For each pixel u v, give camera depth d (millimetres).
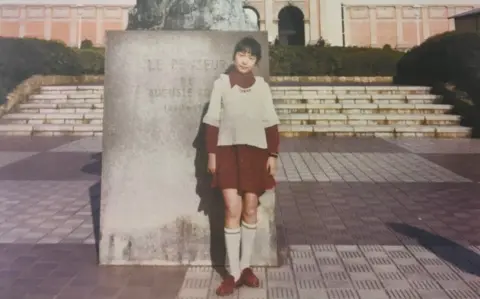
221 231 3705
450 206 5684
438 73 16500
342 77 24578
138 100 3703
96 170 8312
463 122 14023
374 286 3283
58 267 3682
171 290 3229
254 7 47500
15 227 4820
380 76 25062
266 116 3215
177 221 3711
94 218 5191
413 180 7348
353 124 14367
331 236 4523
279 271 3588
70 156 9984
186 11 5625
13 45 16594
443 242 4305
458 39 14938
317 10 47781
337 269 3627
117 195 3715
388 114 14633
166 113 3707
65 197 6211
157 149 3715
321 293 3168
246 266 3326
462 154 10156
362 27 51281
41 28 51094
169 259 3703
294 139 13297
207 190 3699
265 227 3682
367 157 9859
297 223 5012
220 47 3707
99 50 25156
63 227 4832
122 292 3203
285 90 16406
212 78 3709
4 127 14047
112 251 3711
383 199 6102
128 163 3711
